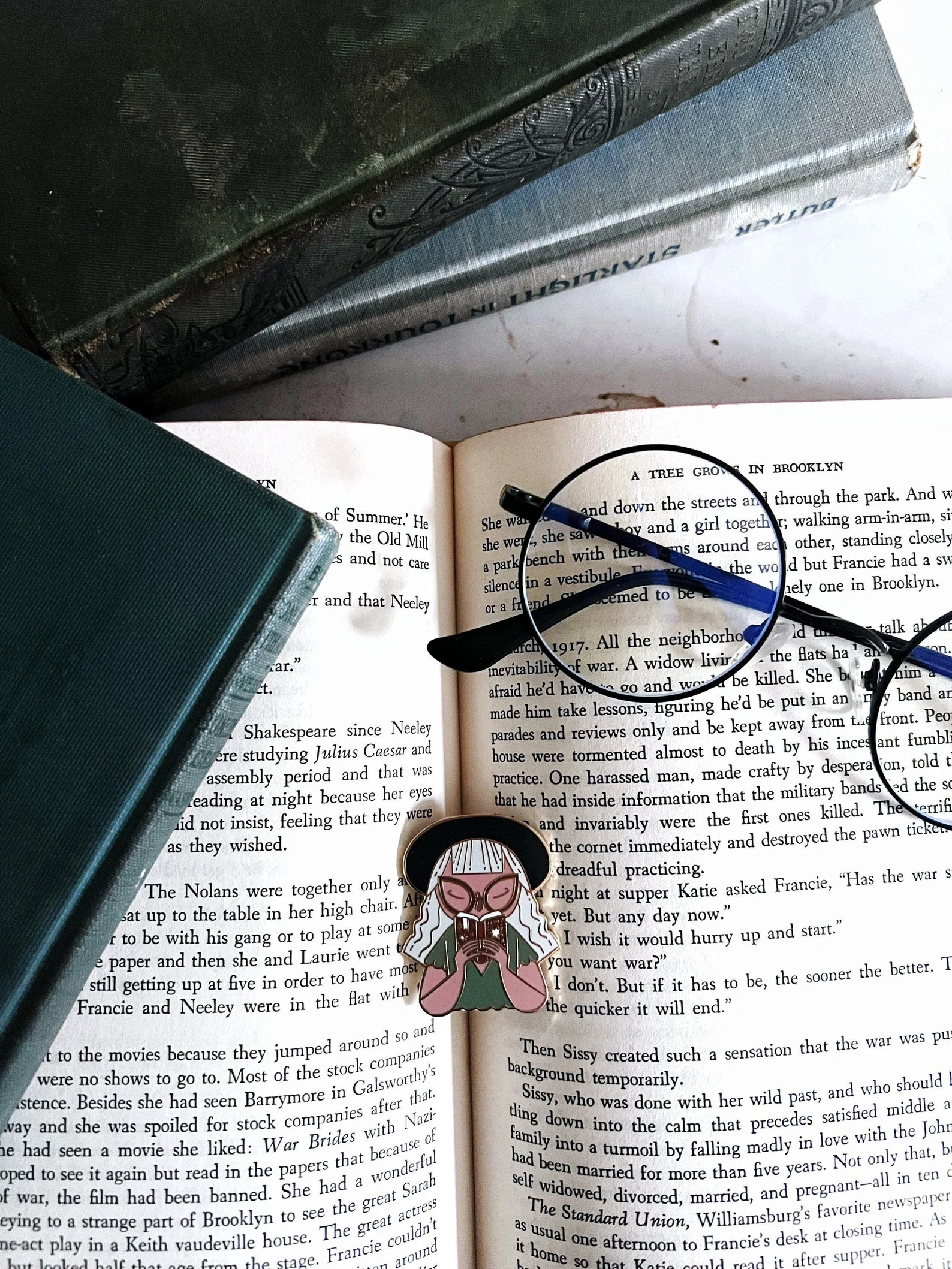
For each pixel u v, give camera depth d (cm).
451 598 20
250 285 17
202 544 14
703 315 21
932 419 19
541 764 19
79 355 16
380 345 20
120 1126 18
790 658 19
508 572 19
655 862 18
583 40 16
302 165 16
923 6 21
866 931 18
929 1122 18
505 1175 19
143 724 14
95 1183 18
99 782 14
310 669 18
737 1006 18
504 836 18
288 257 16
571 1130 18
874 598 19
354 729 18
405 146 16
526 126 16
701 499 19
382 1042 18
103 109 16
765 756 18
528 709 19
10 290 16
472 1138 19
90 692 14
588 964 18
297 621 15
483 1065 19
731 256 21
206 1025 18
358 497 18
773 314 21
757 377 21
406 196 16
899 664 18
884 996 18
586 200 19
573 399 21
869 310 21
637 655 18
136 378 17
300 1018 18
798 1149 18
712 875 18
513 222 19
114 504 14
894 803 18
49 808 14
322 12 16
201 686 14
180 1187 18
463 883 18
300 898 18
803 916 18
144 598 14
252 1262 18
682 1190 18
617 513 19
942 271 21
